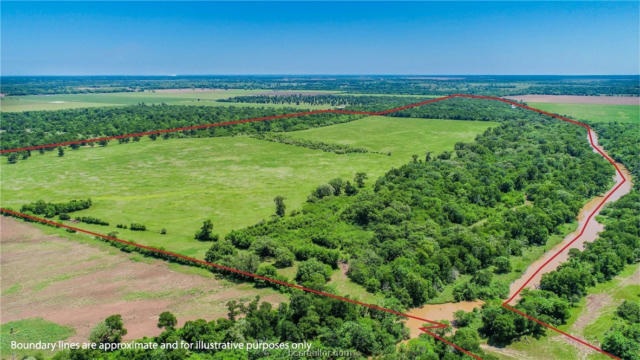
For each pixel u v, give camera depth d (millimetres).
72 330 66062
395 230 100688
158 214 119688
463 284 81000
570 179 141875
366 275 80812
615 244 94125
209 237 100375
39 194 139250
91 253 93312
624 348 61438
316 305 67375
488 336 67062
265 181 152000
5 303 73812
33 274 84000
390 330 65438
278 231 102438
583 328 68688
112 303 73812
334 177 156500
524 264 90875
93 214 119375
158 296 76000
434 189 127062
